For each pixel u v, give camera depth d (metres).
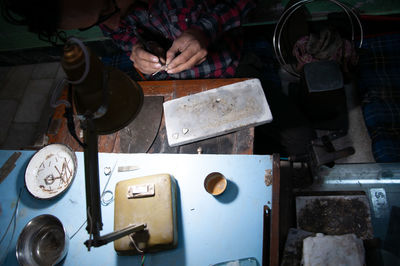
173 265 1.35
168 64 1.58
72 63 0.73
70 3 1.05
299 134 1.96
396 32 2.30
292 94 2.37
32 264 1.38
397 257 1.36
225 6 1.81
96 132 0.85
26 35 2.69
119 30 2.03
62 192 1.52
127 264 1.38
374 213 1.51
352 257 1.21
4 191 1.58
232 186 1.44
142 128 1.74
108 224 1.45
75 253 1.42
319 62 1.71
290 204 1.53
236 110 1.65
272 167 1.44
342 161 2.23
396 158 1.90
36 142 1.81
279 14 2.33
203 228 1.39
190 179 1.48
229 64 2.00
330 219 1.48
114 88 0.88
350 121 2.30
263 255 1.25
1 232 1.50
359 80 2.23
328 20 2.25
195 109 1.69
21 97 3.07
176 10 1.88
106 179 1.53
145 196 1.36
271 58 2.49
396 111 2.05
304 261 1.23
